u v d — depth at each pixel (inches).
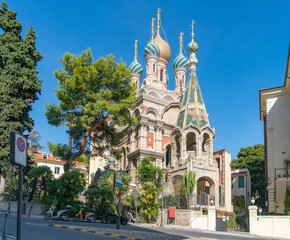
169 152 2137.1
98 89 1534.2
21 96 1615.4
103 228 842.8
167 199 1472.7
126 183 1541.6
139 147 1988.2
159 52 2564.0
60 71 1501.0
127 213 1417.3
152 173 1507.1
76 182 1349.7
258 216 1152.8
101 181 1535.4
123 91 1556.3
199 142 1737.2
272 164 1446.9
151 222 1416.1
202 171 1665.8
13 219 959.0
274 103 1513.3
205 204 1619.1
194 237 716.7
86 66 1498.5
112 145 1653.5
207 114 1865.2
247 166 2719.0
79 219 1187.9
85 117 1427.2
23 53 1633.9
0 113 1547.7
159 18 2778.1
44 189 1515.7
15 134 309.0
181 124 1830.7
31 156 1723.7
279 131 1473.9
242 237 899.4
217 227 1245.1
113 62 1523.1
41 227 786.2
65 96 1439.5
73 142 1596.9
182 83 2662.4
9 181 1859.0
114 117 1514.5
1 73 1624.0
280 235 1098.7
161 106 2236.7
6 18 1681.8
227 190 1927.9
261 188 2519.7
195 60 2006.6
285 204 1279.5
